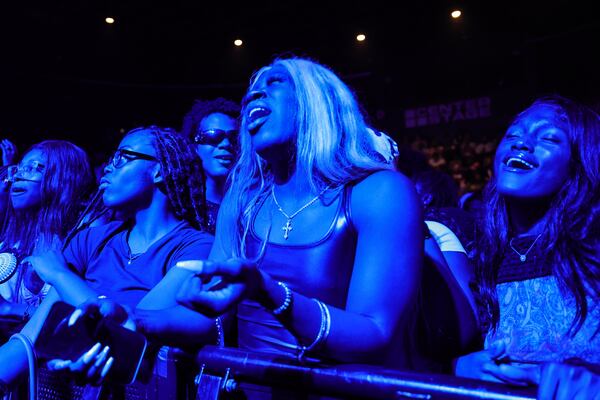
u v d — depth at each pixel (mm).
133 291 1863
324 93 1483
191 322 1467
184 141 2254
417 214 1322
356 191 1359
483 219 1649
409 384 1014
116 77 12086
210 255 1593
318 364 1155
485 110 11594
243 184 1605
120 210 2125
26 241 2883
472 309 1597
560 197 1492
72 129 11602
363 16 11578
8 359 1650
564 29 10703
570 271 1414
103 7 11094
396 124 12141
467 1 11109
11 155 4105
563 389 912
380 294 1229
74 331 1292
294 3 11414
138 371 1408
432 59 11852
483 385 955
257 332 1437
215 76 12516
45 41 11188
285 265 1373
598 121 1530
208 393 1306
